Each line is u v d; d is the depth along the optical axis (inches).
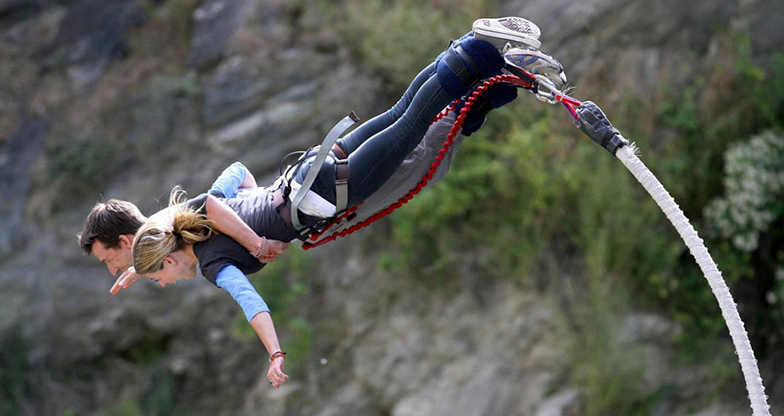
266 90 1610.5
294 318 1496.1
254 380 1512.1
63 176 1652.3
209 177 1583.4
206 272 550.3
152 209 1587.1
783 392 1398.9
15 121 1738.4
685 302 1438.2
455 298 1459.2
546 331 1381.6
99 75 1748.3
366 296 1494.8
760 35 1555.1
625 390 1322.6
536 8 1593.3
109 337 1556.3
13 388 1549.0
